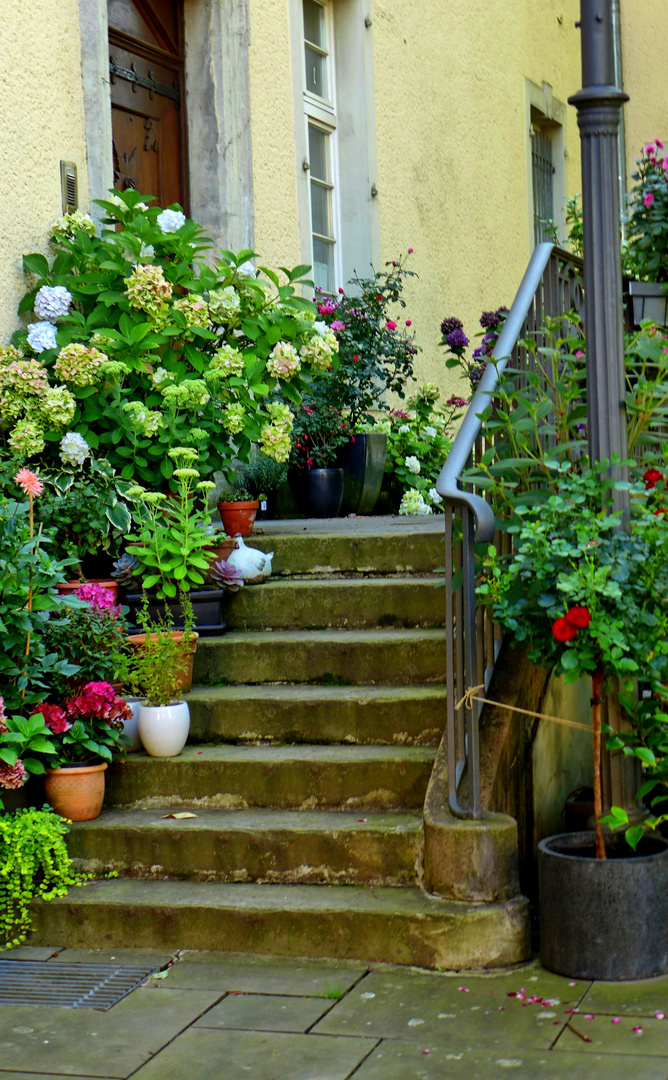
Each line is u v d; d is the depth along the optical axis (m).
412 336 8.34
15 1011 3.45
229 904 3.86
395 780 4.25
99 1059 3.13
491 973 3.60
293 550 5.48
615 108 3.82
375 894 3.86
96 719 4.41
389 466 7.74
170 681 4.60
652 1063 2.98
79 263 5.58
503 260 10.87
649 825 3.68
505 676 4.34
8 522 4.36
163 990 3.58
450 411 8.55
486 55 10.66
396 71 8.95
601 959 3.50
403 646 4.78
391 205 8.79
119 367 5.24
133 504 5.36
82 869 4.22
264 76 7.32
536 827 4.42
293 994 3.50
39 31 5.60
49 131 5.66
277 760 4.36
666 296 6.07
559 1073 2.95
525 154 11.47
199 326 5.54
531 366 4.83
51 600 4.39
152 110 6.66
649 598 3.69
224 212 6.88
